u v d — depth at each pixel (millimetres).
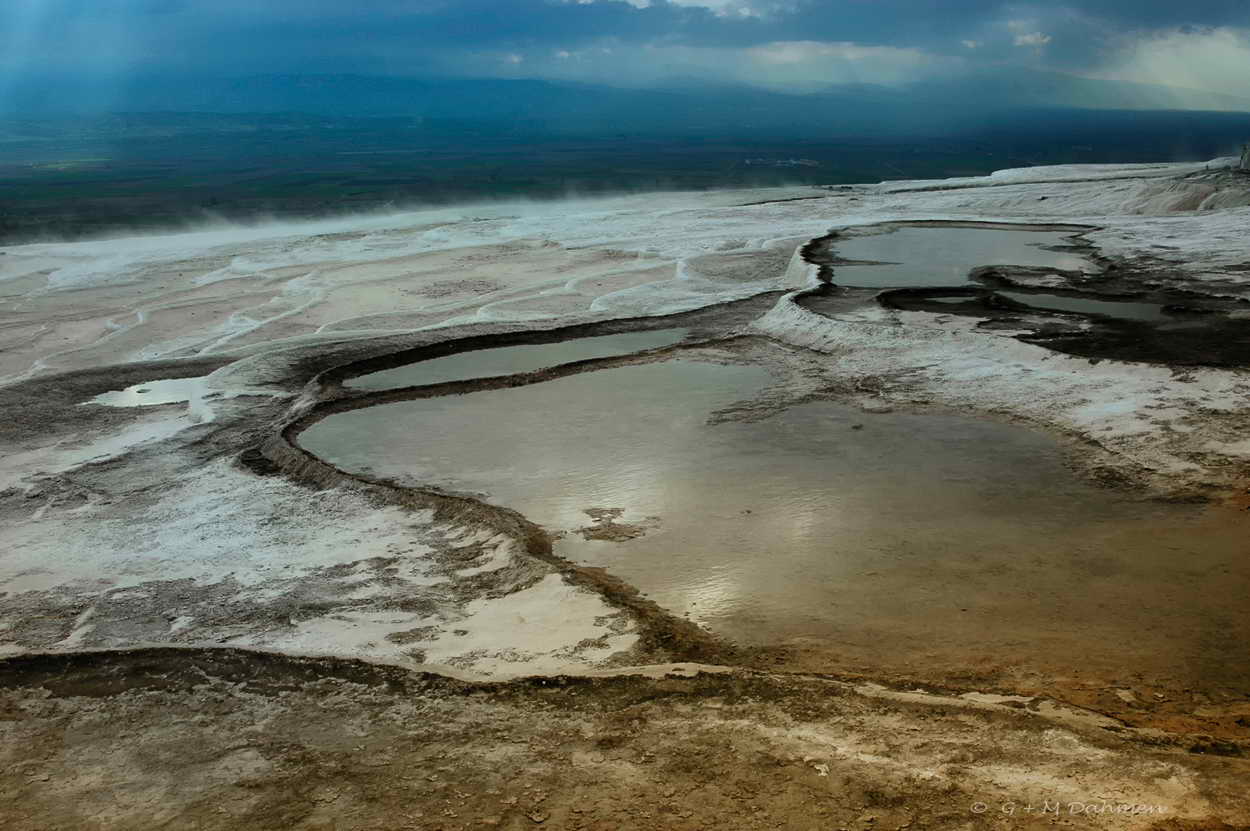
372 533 11305
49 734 6789
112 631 9102
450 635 8547
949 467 12242
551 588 9328
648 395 16203
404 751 6270
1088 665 7418
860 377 16312
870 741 6047
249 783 5961
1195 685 7047
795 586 9180
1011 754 5793
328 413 16031
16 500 13180
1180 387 13812
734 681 7043
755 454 13109
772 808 5285
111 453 15000
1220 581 8805
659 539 10523
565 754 6078
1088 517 10492
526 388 16938
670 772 5758
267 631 8891
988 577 9164
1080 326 17797
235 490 13109
